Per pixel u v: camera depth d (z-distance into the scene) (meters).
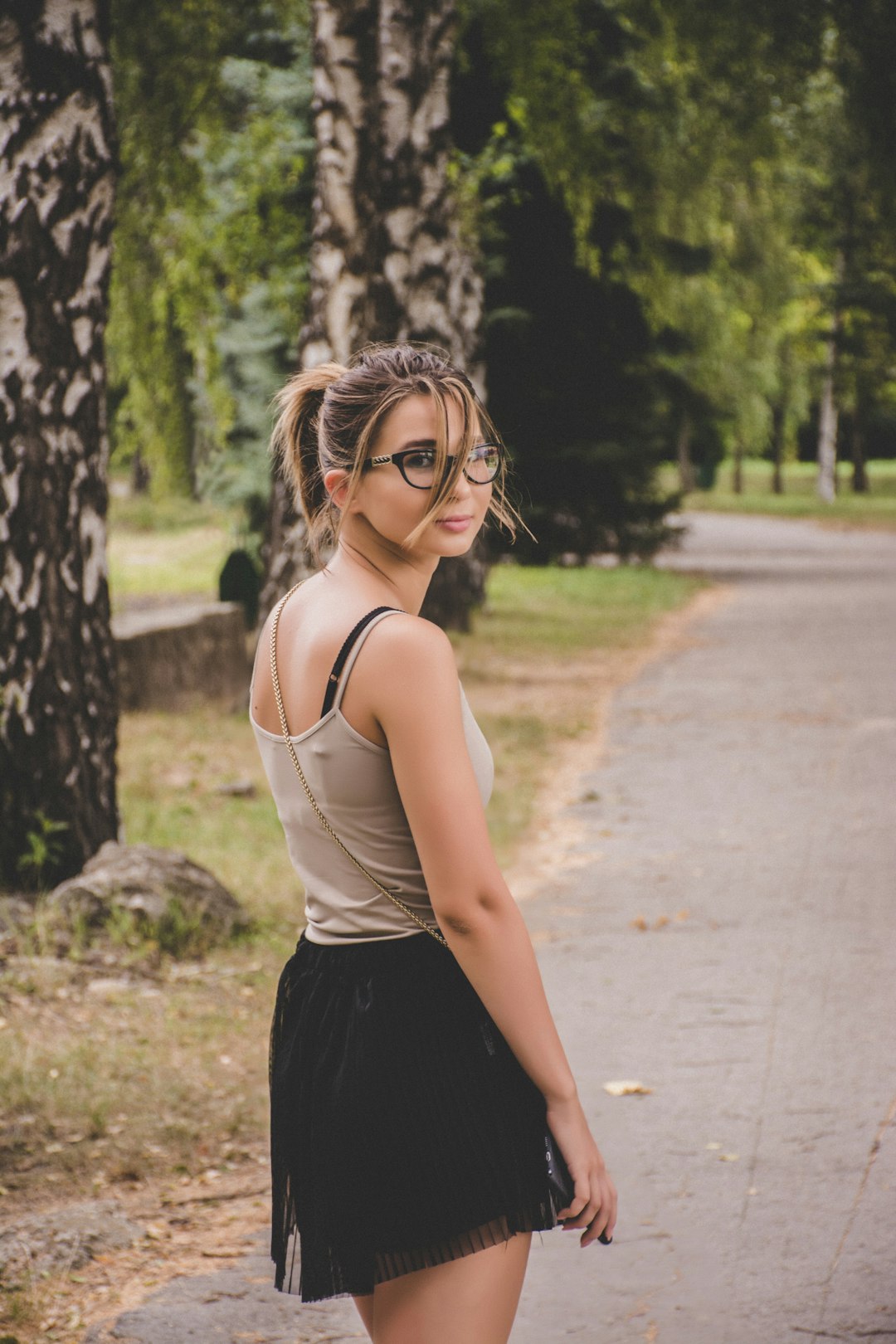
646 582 26.41
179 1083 4.64
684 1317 3.23
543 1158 1.91
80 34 5.92
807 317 44.62
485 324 22.09
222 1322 3.25
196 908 6.11
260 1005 5.44
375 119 11.23
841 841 7.93
